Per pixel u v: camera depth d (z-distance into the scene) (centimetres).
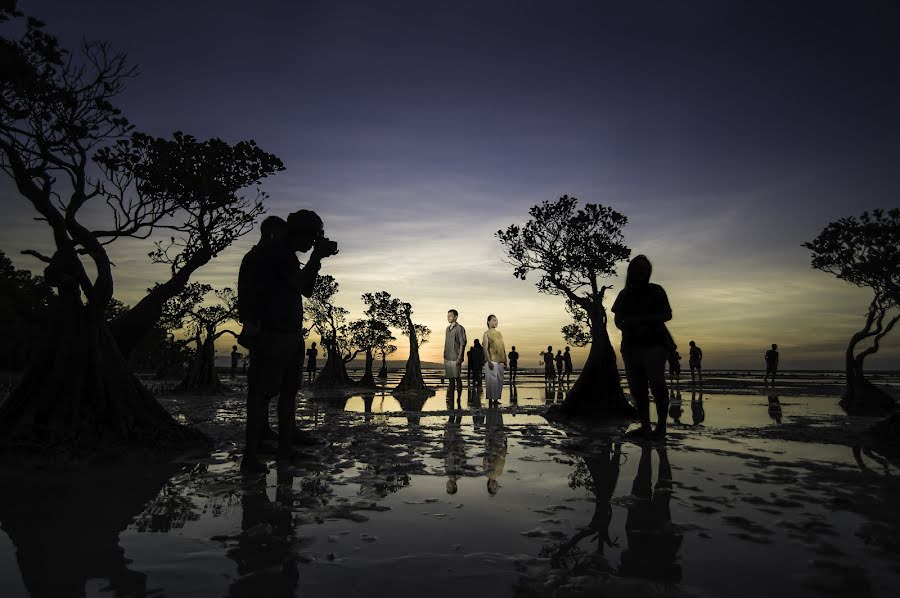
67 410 439
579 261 976
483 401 1299
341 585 163
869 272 1033
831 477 341
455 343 1309
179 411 934
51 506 264
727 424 700
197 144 730
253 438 371
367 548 199
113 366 480
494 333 1099
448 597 154
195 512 253
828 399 1326
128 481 330
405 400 1323
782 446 490
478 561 185
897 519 241
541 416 843
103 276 488
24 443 400
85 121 528
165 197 700
